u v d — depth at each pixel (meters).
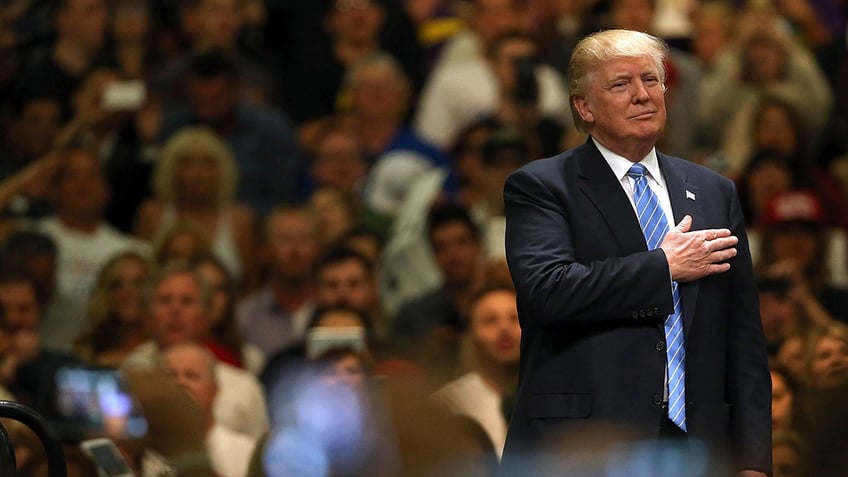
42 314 25.14
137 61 33.62
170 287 22.03
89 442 15.27
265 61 35.00
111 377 17.75
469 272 24.61
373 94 31.06
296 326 25.70
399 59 34.97
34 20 34.22
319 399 16.14
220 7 34.34
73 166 26.98
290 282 25.81
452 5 36.22
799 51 32.66
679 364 11.99
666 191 12.37
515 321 18.97
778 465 15.46
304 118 34.72
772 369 18.08
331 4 35.22
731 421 12.25
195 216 27.77
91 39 33.28
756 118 28.70
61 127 31.14
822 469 15.35
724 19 33.69
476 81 31.66
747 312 12.35
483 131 28.56
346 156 29.97
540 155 28.86
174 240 24.30
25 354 22.11
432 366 20.84
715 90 31.69
